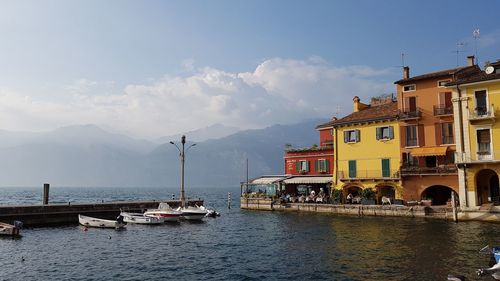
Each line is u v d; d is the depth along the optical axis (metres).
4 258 27.47
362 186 52.94
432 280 20.20
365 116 54.84
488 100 41.62
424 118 48.12
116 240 35.22
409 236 32.44
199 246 32.12
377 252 26.95
